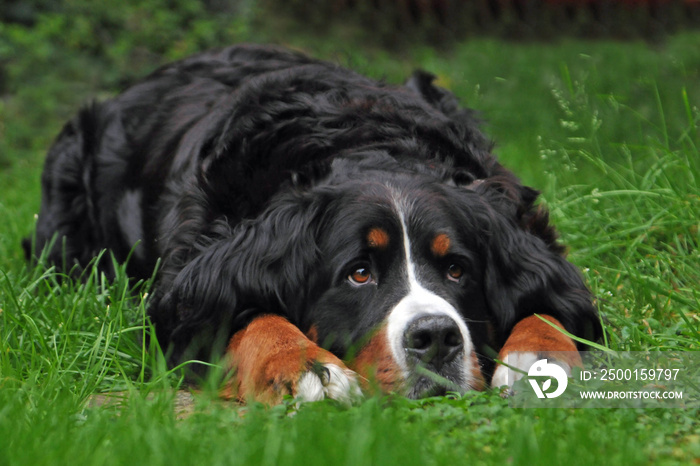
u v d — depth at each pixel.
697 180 9.09
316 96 7.82
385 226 6.11
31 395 5.63
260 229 6.47
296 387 5.57
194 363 6.45
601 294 7.93
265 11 28.50
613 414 5.24
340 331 6.12
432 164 7.14
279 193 6.70
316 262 6.28
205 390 5.62
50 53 22.25
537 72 22.81
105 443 4.67
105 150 9.76
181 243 6.96
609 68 22.34
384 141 7.29
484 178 7.49
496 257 6.66
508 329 6.69
